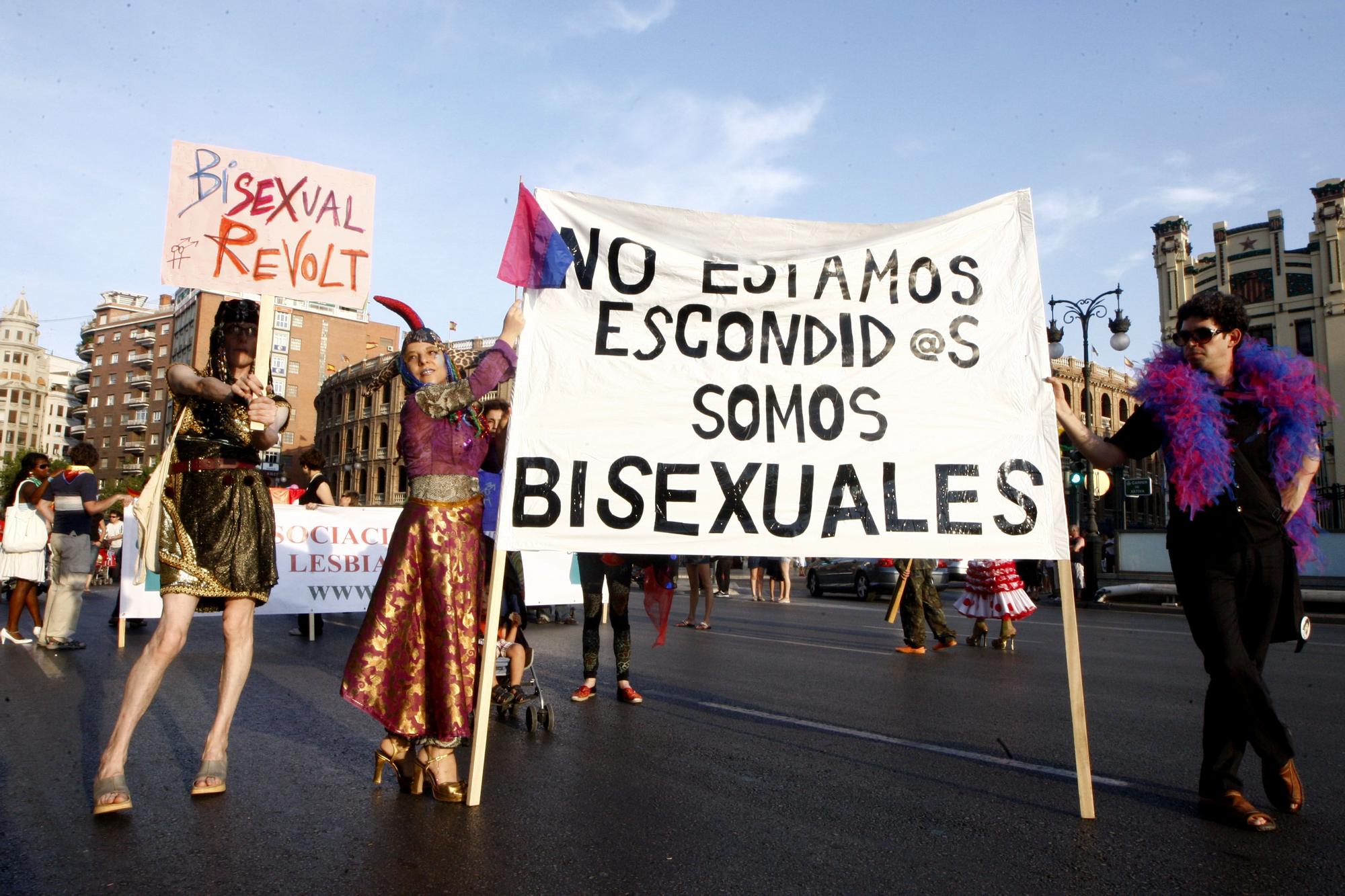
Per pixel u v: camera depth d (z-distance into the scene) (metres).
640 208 3.88
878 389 3.79
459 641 3.38
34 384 150.50
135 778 3.64
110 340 105.38
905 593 8.90
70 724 4.69
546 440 3.62
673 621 12.62
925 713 5.37
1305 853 2.90
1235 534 3.32
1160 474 52.47
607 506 3.61
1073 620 3.39
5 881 2.54
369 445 66.19
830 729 4.86
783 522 3.68
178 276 3.71
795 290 3.86
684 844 2.91
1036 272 3.88
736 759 4.11
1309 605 17.73
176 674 6.48
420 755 3.37
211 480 3.40
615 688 6.28
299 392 80.75
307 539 9.28
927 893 2.53
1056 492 3.65
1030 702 5.82
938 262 3.89
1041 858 2.83
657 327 3.79
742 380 3.78
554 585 10.84
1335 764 4.20
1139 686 6.62
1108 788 3.69
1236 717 3.32
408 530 3.42
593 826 3.08
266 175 3.88
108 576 20.56
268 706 5.21
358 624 10.88
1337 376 37.19
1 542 8.74
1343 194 37.50
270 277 3.82
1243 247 40.19
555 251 3.65
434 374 3.54
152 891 2.47
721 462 3.70
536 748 4.33
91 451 8.35
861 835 3.03
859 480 3.71
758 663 7.80
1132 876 2.68
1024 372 3.79
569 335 3.74
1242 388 3.47
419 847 2.85
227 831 2.98
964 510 3.68
